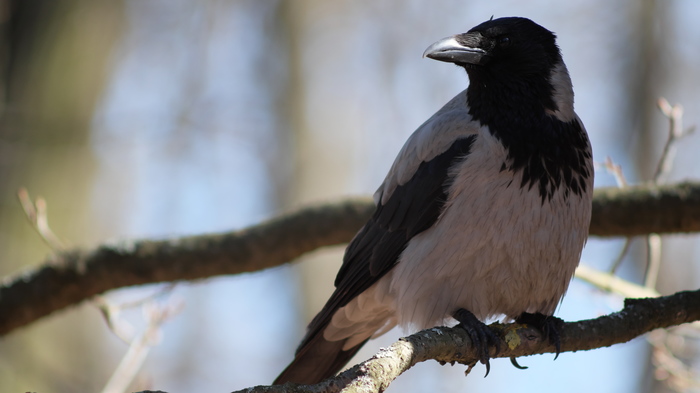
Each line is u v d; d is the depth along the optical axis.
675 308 8.48
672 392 21.14
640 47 25.06
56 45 18.86
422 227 9.15
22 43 19.00
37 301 11.71
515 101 9.09
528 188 8.71
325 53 23.31
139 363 11.66
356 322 10.24
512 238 8.70
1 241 17.19
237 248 11.72
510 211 8.70
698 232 11.05
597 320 8.48
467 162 8.88
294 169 22.62
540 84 9.15
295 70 23.14
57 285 11.68
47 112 18.41
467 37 9.48
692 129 11.67
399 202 9.48
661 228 11.09
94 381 17.36
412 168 9.44
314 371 10.45
